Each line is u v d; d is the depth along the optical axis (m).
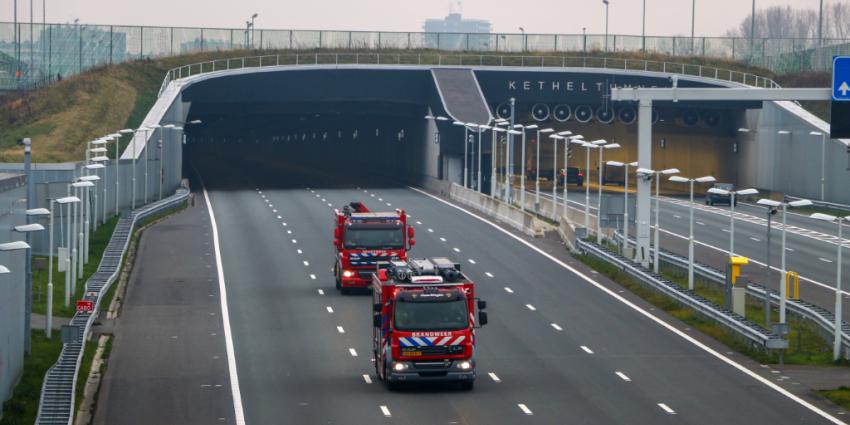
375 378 85.56
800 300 111.44
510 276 133.50
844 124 88.81
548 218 190.88
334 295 120.88
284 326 105.38
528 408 76.06
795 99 114.88
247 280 130.25
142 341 99.56
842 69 88.56
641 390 81.75
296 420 73.44
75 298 120.00
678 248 161.00
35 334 101.06
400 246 119.88
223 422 73.25
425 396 79.62
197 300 118.44
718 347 97.81
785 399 79.19
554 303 117.56
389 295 80.81
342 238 120.62
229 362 91.44
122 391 82.25
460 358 80.00
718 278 123.31
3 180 82.38
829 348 96.19
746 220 198.75
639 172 130.38
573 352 95.19
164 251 150.25
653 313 112.81
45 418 69.62
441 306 80.19
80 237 131.50
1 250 71.38
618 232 162.00
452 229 173.38
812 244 167.25
